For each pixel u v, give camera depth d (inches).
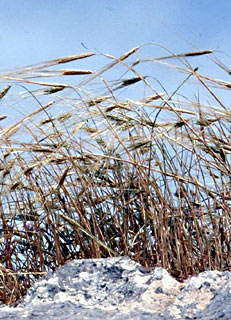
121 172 470.3
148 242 433.7
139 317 253.0
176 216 442.6
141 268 309.9
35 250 457.1
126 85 458.3
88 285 302.4
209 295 259.3
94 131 485.7
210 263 406.3
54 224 446.0
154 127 466.6
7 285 427.2
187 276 397.4
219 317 232.2
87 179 464.8
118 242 458.9
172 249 438.6
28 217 470.3
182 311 252.1
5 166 460.4
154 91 449.4
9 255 444.1
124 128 482.6
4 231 456.1
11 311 270.5
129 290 289.9
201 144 467.2
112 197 471.5
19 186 470.6
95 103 450.0
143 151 486.3
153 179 459.2
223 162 444.1
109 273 309.1
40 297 295.4
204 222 439.8
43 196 464.1
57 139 474.0
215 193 448.1
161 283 289.3
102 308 277.1
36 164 450.9
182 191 447.5
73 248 462.0
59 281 306.2
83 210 453.4
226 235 423.8
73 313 265.7
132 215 465.1
